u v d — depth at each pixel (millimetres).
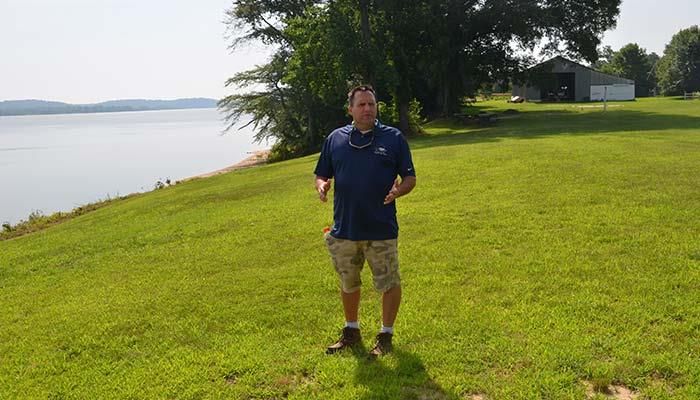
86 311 5703
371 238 3947
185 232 9344
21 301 6508
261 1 37781
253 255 7332
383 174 3893
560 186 9648
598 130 21359
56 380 4207
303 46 27250
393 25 29531
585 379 3629
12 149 61031
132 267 7441
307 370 4023
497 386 3607
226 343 4590
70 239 10641
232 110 38812
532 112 39750
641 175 10117
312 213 9703
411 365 3941
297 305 5297
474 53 36562
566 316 4523
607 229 6906
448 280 5594
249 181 16781
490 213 8219
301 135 38219
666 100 54094
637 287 5016
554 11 35719
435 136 26375
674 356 3783
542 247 6406
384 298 4125
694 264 5492
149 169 37969
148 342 4762
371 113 3900
